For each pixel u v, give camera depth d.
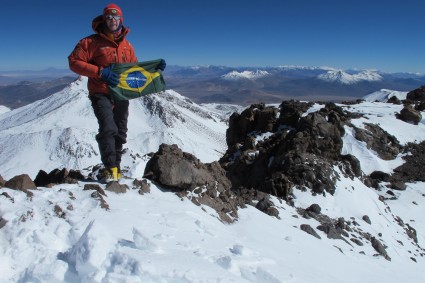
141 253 2.30
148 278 2.06
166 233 2.89
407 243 7.38
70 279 2.12
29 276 2.11
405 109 16.39
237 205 4.82
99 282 2.00
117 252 2.21
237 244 3.18
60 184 3.48
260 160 9.99
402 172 12.91
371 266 4.77
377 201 8.69
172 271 2.14
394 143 14.13
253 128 14.84
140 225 2.90
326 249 4.47
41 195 2.99
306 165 8.05
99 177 4.23
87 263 2.12
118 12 3.33
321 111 14.04
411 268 5.84
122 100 3.55
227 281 2.22
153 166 4.25
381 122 15.44
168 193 4.07
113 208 3.11
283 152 9.62
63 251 2.40
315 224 5.78
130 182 3.88
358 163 10.33
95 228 2.30
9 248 2.29
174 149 4.69
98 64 3.44
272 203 5.87
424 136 15.02
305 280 2.76
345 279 3.60
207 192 4.34
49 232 2.48
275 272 2.67
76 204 3.00
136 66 3.55
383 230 7.21
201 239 2.96
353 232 6.31
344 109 16.84
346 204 7.53
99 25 3.42
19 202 2.78
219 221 3.90
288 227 4.78
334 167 8.89
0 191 2.89
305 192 7.47
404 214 10.13
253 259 2.76
